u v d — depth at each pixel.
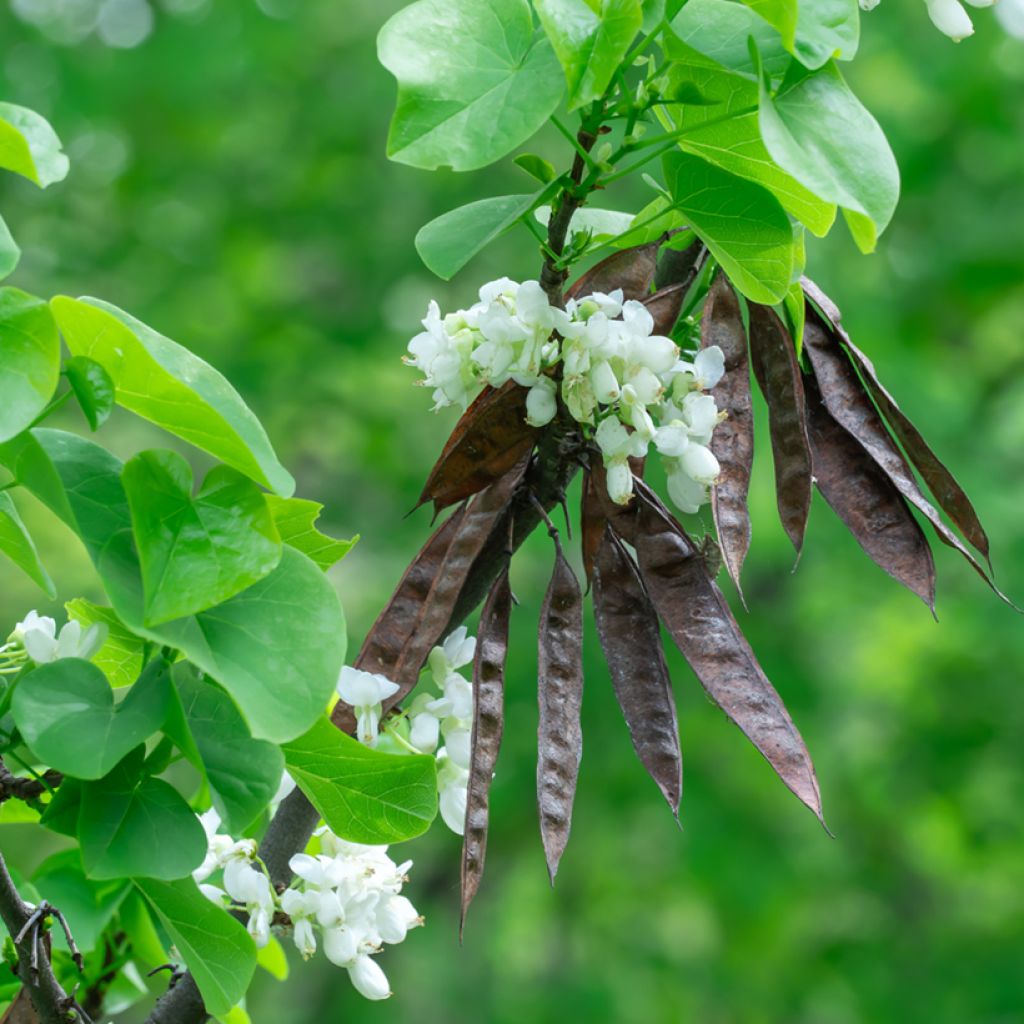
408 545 3.56
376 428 3.75
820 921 3.80
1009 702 3.52
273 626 1.15
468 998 3.52
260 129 4.14
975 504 3.33
